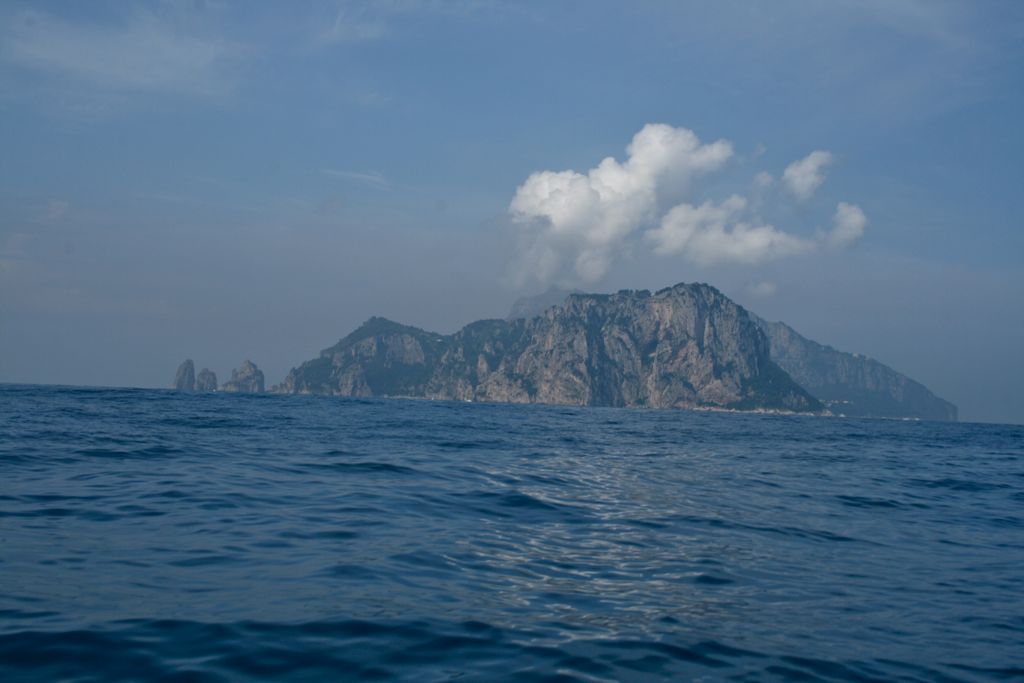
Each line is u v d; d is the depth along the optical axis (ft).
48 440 102.99
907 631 36.29
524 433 193.88
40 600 33.40
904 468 133.28
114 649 28.30
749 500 79.46
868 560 52.42
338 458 98.17
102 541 45.65
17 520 50.42
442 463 98.32
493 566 44.86
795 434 279.90
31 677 25.52
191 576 39.04
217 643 29.48
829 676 29.81
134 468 79.51
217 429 142.72
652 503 73.36
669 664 30.04
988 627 37.42
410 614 34.42
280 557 44.01
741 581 44.57
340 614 33.81
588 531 57.31
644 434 231.50
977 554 56.54
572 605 37.63
